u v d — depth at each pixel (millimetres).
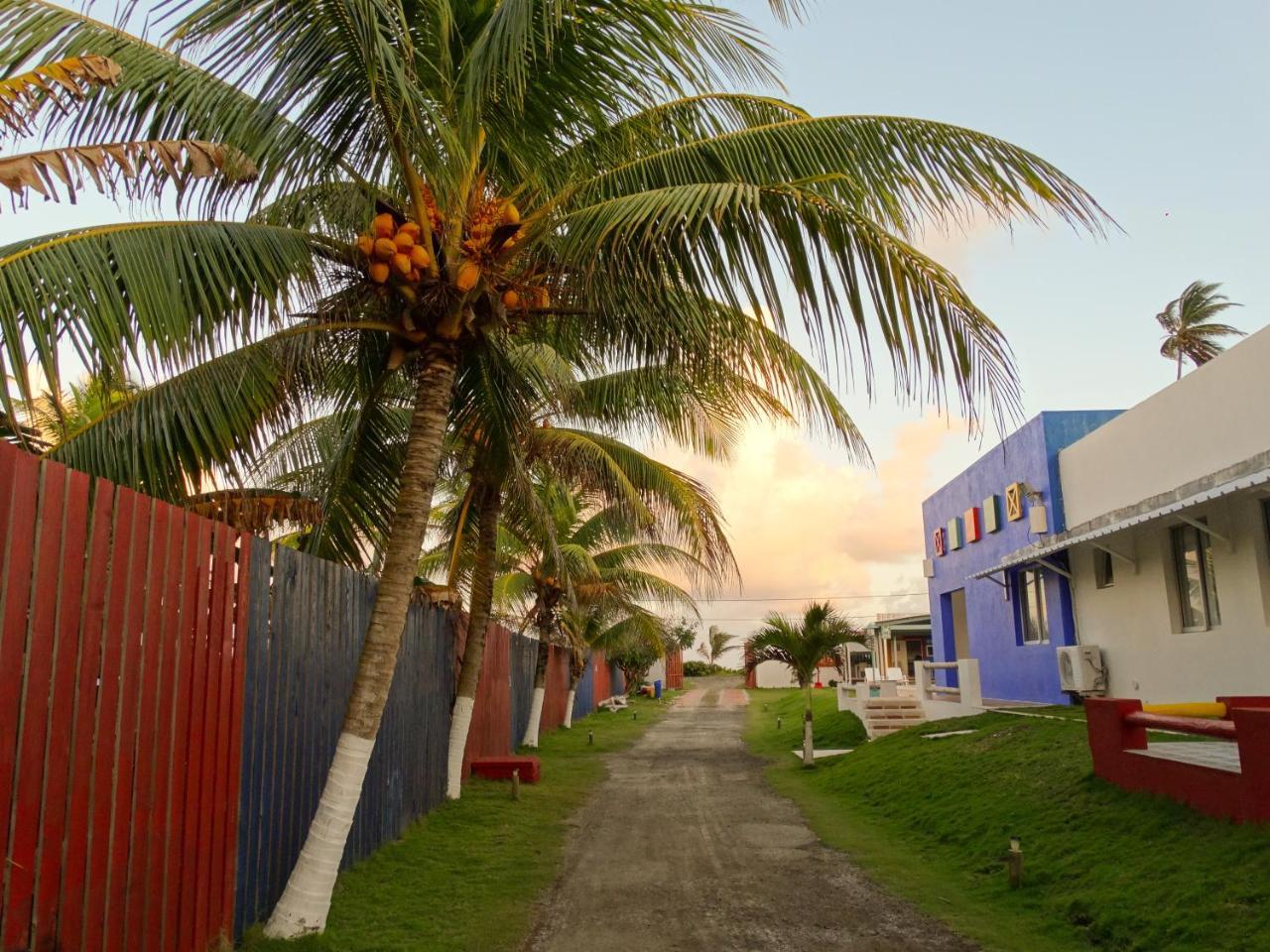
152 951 4504
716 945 5910
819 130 6285
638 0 5859
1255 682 10859
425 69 6293
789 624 16703
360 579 8641
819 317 5871
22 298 4062
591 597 22031
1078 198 5578
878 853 8711
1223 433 11547
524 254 6746
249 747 5910
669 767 16766
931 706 18281
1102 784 8453
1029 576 18219
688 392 11172
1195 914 5328
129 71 5645
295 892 5836
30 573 3609
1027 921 6211
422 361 6590
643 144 7059
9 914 3428
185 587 4949
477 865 8266
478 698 15305
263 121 5418
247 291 5742
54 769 3725
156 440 5898
